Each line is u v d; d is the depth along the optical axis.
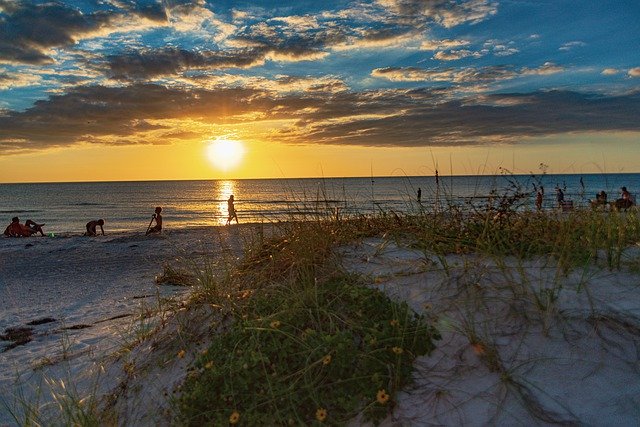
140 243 20.75
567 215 5.52
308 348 3.61
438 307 4.00
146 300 9.35
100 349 6.00
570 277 4.18
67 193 135.00
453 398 3.12
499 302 3.93
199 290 5.47
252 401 3.38
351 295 4.16
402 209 6.34
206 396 3.52
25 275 14.52
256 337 3.82
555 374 3.16
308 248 5.24
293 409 3.26
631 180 103.62
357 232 6.00
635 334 3.33
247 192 122.06
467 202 5.97
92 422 3.85
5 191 160.50
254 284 5.16
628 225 5.20
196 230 25.72
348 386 3.37
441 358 3.49
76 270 14.96
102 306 9.52
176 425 3.47
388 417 3.10
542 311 3.71
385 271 4.78
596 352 3.27
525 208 5.84
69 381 5.02
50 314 9.27
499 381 3.18
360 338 3.80
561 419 2.80
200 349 4.40
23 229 26.41
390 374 3.32
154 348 4.80
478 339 3.53
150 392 4.11
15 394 4.93
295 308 4.18
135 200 91.94
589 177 87.75
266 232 6.41
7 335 7.77
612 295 3.82
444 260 4.52
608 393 2.94
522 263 4.58
